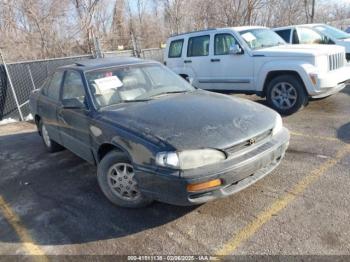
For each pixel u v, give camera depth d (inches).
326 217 118.7
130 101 151.3
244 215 125.1
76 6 709.3
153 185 115.0
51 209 144.8
